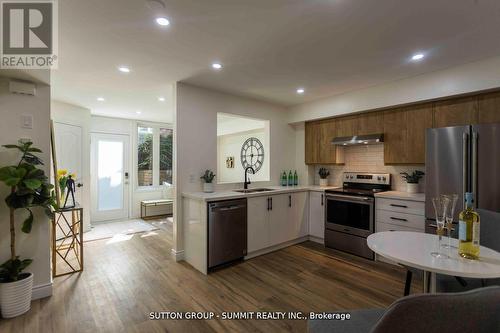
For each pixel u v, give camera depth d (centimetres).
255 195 344
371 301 235
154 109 493
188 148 340
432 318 77
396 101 329
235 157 689
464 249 142
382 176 381
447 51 244
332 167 455
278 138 458
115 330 194
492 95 270
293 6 175
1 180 205
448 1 169
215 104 368
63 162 440
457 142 259
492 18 188
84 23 193
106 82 333
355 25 199
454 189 260
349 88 361
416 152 327
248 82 333
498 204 237
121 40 221
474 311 77
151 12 180
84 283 269
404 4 172
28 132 236
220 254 306
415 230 297
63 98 414
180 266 316
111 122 569
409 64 276
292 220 397
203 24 197
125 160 589
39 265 238
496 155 238
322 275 290
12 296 206
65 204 303
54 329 194
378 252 151
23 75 227
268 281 276
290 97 409
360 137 379
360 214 349
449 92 285
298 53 249
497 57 254
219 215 305
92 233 466
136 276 286
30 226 222
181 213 335
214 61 267
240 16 187
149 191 622
